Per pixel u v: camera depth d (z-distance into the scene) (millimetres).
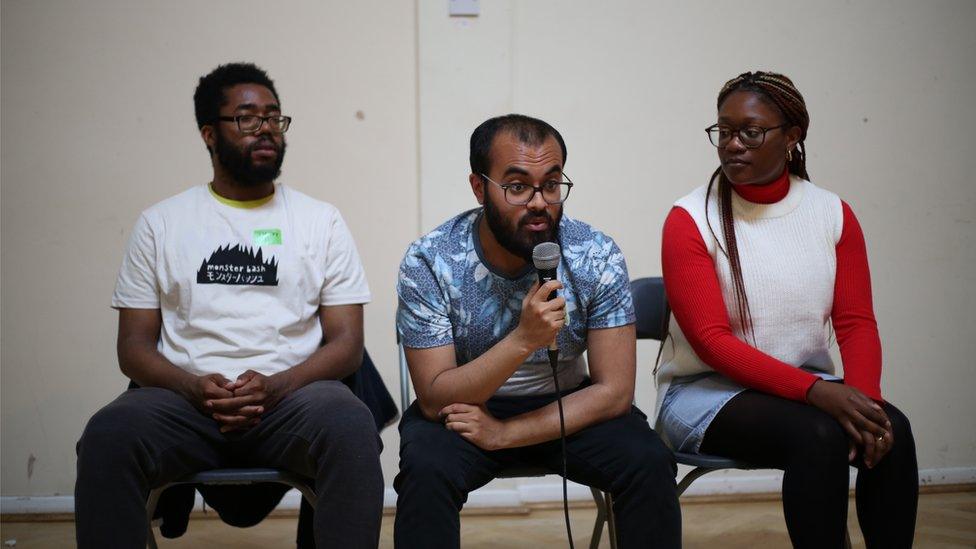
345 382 2105
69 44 2967
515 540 2740
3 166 2973
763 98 1954
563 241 1855
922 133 3184
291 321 2035
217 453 1891
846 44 3145
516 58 3055
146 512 1756
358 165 3051
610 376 1817
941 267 3209
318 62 3027
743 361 1897
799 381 1839
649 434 1771
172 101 2994
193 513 2971
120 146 2994
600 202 3109
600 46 3080
